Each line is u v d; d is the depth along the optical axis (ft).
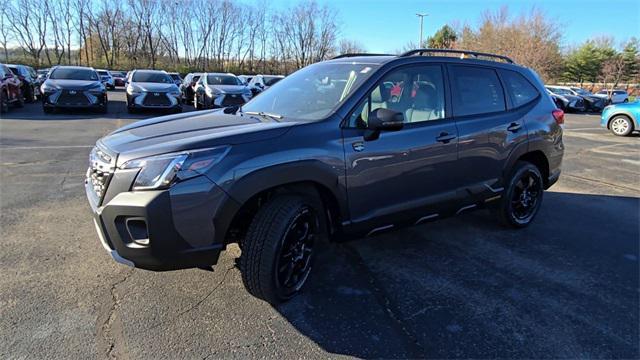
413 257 13.23
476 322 9.88
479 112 13.87
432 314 10.14
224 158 8.93
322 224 10.92
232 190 8.91
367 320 9.82
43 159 24.50
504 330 9.60
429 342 9.12
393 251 13.62
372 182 11.11
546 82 154.81
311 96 11.89
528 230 15.90
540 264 13.01
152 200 8.40
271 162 9.36
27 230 13.99
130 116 50.44
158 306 10.00
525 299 10.95
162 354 8.41
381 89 11.54
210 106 54.95
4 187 18.69
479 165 13.76
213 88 55.93
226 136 9.27
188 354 8.45
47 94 48.39
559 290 11.46
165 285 10.91
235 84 59.62
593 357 8.78
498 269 12.59
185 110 62.18
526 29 159.74
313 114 11.07
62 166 22.88
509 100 14.99
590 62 215.31
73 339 8.71
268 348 8.74
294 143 9.80
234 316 9.75
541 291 11.38
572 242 14.84
